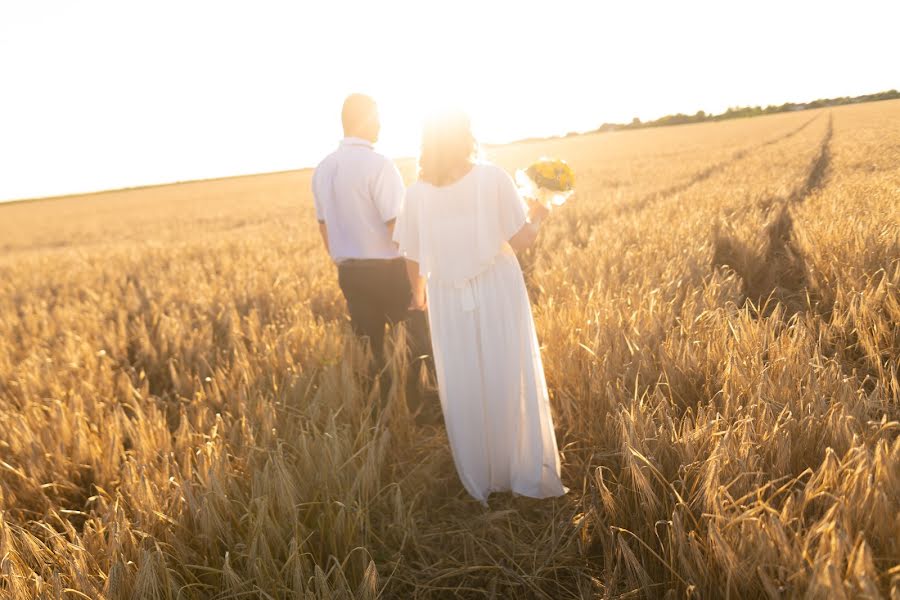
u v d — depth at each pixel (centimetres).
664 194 1320
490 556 216
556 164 239
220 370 376
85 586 178
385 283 355
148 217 3509
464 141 226
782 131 4128
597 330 305
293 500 206
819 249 487
